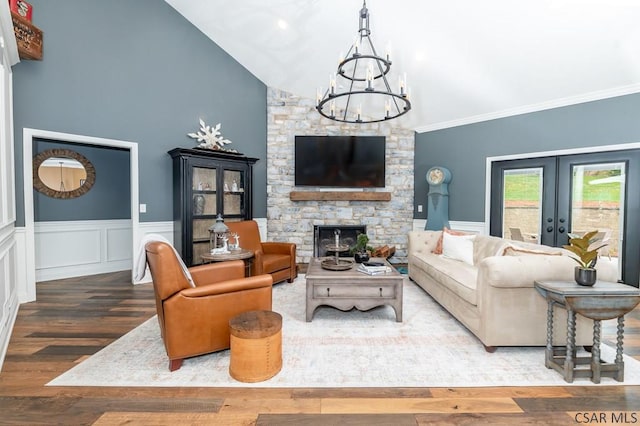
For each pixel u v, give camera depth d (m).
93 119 3.62
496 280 2.10
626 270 3.60
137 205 4.00
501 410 1.60
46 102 3.29
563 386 1.81
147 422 1.50
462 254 3.49
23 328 2.57
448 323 2.74
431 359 2.10
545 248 2.66
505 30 3.13
